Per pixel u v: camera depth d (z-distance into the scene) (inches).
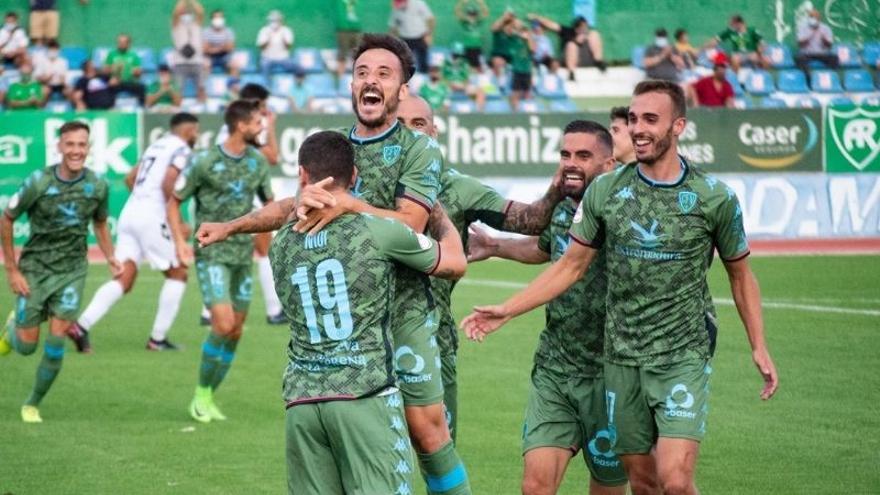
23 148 2167.8
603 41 2955.2
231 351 1112.2
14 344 1107.9
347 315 577.9
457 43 2773.1
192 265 2199.8
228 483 876.0
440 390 653.9
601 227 660.7
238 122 1156.5
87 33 2785.4
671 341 647.8
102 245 1133.1
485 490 858.1
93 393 1209.4
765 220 2364.7
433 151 649.6
